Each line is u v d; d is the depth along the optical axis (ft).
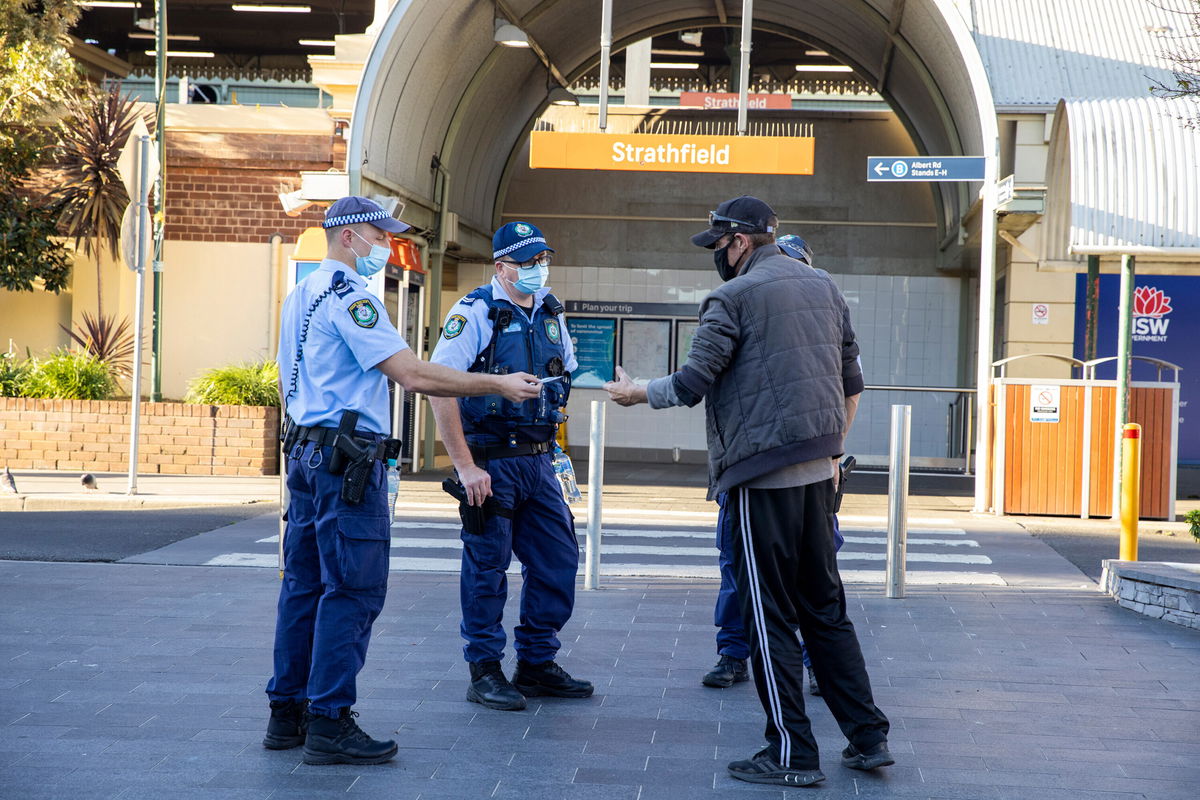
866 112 66.33
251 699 16.58
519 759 14.28
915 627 22.09
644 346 67.36
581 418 67.10
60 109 57.47
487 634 16.67
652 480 54.03
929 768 14.11
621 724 15.84
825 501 14.07
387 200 45.47
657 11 62.64
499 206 67.10
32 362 52.47
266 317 58.49
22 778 13.30
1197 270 43.21
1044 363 53.98
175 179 58.44
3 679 17.46
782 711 13.57
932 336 65.87
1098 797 13.15
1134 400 41.06
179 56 118.93
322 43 111.65
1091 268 42.47
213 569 27.35
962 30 43.19
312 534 14.61
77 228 55.21
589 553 25.82
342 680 14.03
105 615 22.02
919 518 40.52
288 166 57.93
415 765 13.99
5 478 42.04
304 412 14.48
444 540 32.65
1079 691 17.66
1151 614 23.25
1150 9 53.98
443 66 51.11
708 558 30.94
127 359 57.47
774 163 48.62
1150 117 40.73
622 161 49.03
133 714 15.81
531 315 17.40
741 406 13.80
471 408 16.96
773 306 13.83
